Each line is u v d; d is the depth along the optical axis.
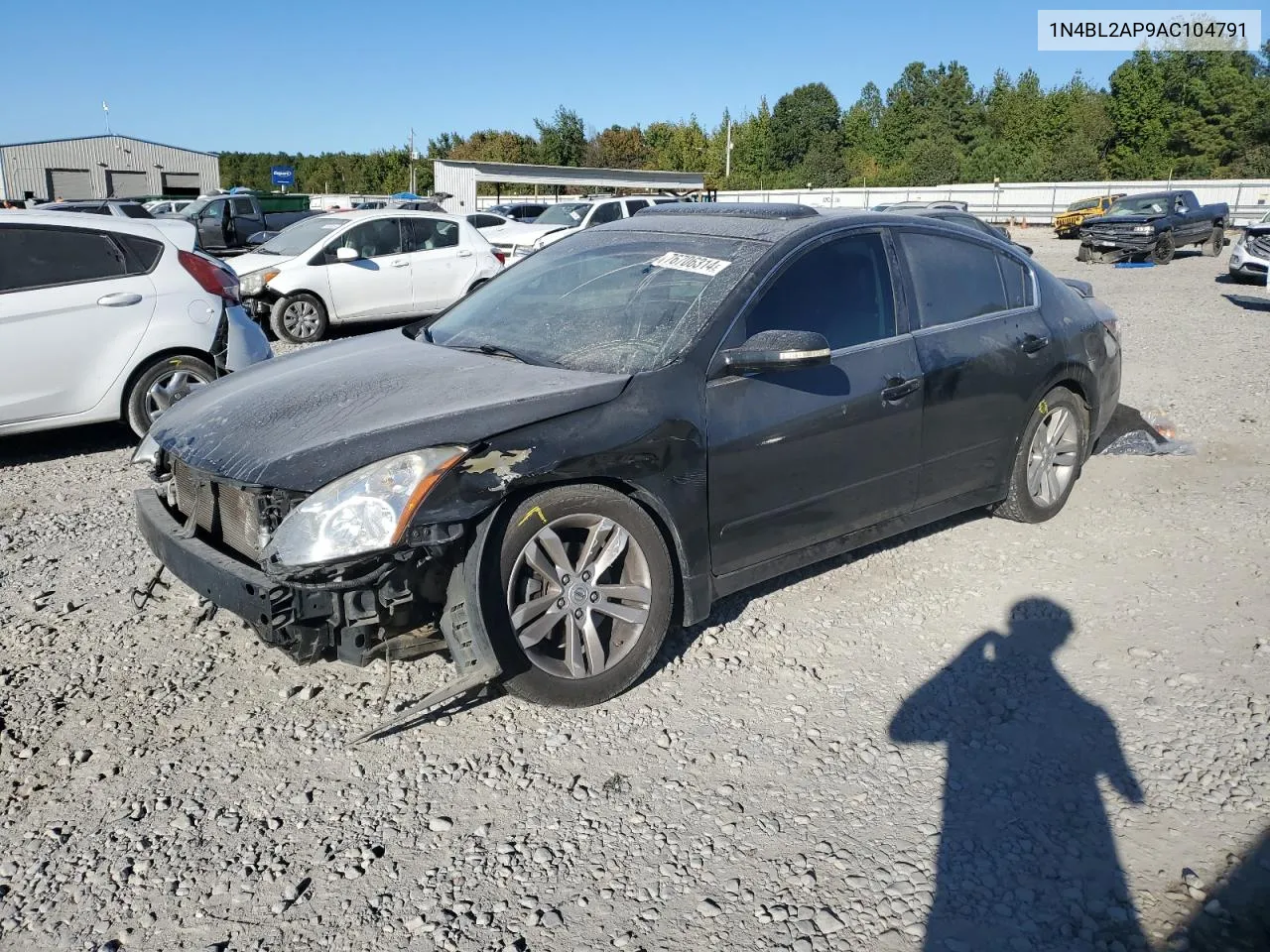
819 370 3.86
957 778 3.04
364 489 2.94
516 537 3.15
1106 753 3.15
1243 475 5.89
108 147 49.25
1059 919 2.46
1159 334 11.68
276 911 2.52
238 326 7.27
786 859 2.69
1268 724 3.27
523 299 4.33
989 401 4.54
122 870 2.68
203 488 3.43
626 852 2.73
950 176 58.91
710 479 3.55
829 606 4.24
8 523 5.50
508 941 2.41
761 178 67.50
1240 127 58.56
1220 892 2.53
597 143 67.94
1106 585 4.40
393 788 3.02
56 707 3.48
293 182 46.12
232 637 4.01
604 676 3.39
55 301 6.51
